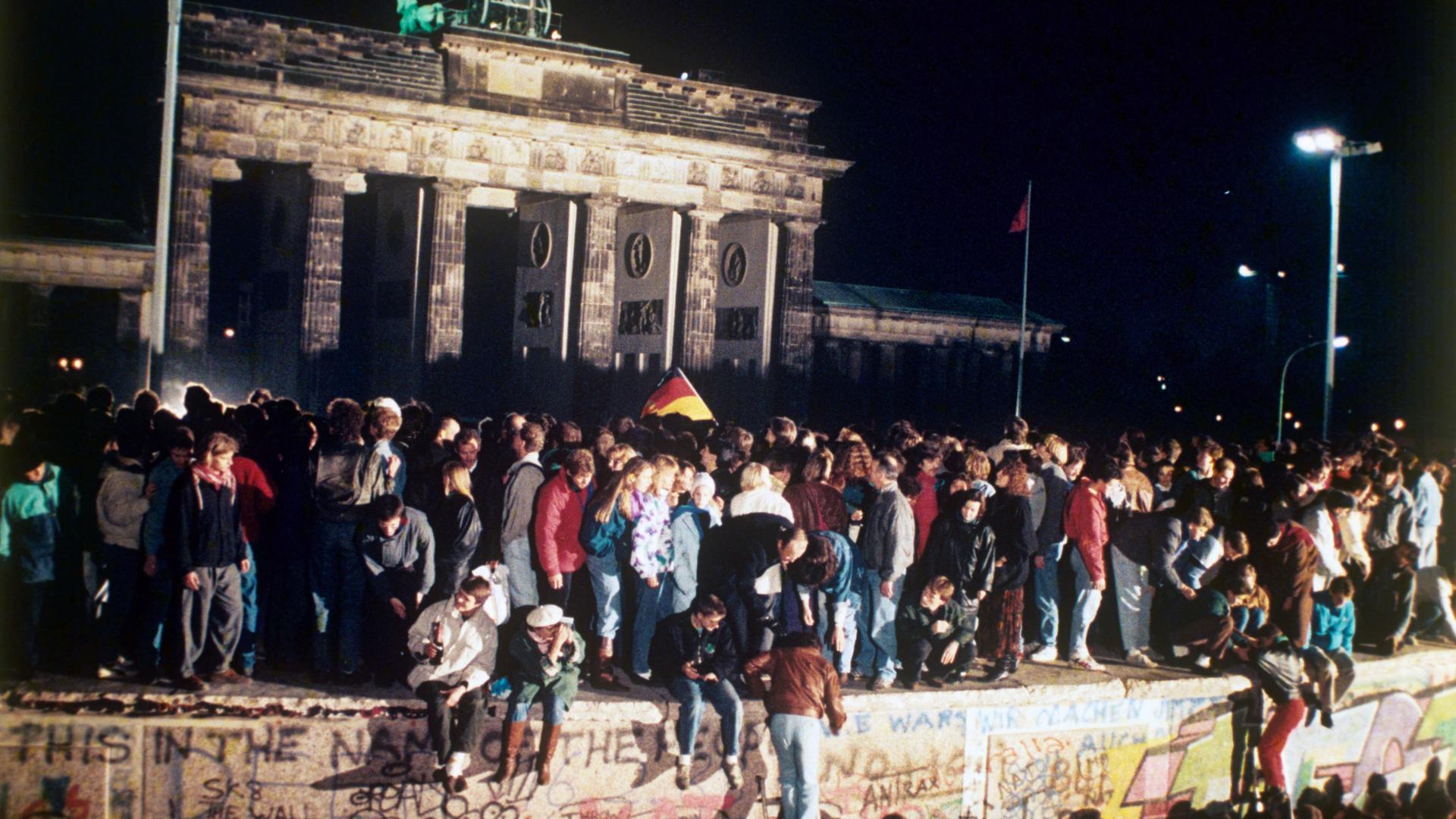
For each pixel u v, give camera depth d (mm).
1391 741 26047
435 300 75125
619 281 89000
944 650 21422
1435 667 26531
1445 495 30688
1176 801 23188
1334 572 24922
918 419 108000
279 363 78062
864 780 20703
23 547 18375
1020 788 21828
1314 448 27391
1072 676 22766
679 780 19375
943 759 21281
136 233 82125
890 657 21359
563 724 19094
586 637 21219
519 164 77000
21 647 18484
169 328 68625
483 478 21812
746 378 87500
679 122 82312
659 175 81312
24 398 74125
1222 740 23484
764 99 85125
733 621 19453
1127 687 22578
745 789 20109
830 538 20750
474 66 75500
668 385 30906
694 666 19250
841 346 104438
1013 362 113000
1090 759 22344
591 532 19984
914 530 21344
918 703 21078
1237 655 23797
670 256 82812
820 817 20391
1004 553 22203
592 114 79062
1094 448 29750
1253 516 25344
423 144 74250
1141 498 26234
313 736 18266
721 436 24844
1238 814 23703
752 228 87688
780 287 86562
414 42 74688
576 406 80188
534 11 78625
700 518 21125
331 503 19172
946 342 107625
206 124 69000
